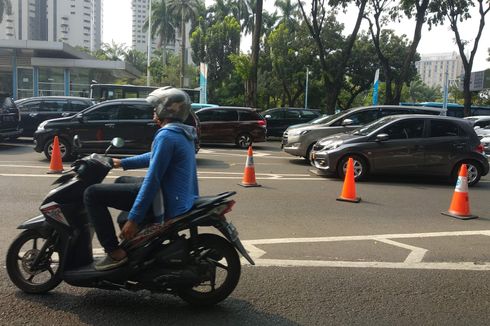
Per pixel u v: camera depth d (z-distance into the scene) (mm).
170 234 3631
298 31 41875
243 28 55219
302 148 13625
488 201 9055
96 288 4051
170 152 3512
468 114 29344
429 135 10938
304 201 8320
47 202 3811
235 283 3836
